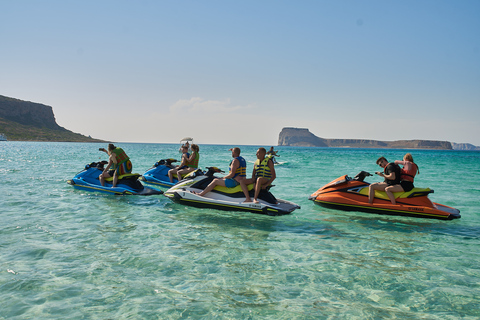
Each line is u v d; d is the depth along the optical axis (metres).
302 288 4.09
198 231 6.53
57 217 7.41
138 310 3.49
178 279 4.27
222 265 4.76
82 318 3.31
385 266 4.84
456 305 3.72
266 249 5.50
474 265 4.93
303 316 3.43
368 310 3.59
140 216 7.70
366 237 6.34
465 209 9.29
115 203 9.12
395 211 8.04
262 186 8.20
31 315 3.35
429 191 8.17
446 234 6.65
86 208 8.42
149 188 10.67
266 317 3.40
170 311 3.48
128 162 10.75
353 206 8.47
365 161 37.28
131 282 4.16
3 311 3.41
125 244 5.61
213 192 8.61
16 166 21.25
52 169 19.12
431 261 5.07
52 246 5.44
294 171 21.27
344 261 5.02
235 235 6.30
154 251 5.29
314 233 6.57
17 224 6.75
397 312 3.56
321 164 30.22
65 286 4.01
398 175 8.28
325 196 8.87
